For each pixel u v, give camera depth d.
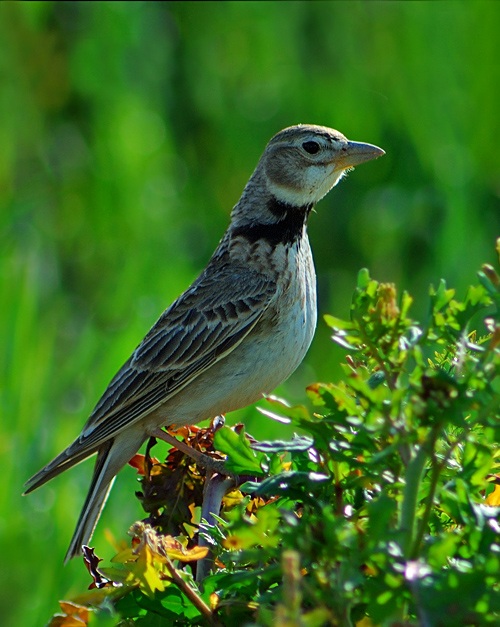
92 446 8.86
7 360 12.34
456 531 3.94
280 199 9.52
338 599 3.49
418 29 15.60
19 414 12.15
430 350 6.84
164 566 4.38
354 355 4.49
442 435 4.30
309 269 9.48
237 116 16.47
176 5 17.20
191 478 6.05
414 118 15.47
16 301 12.79
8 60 16.02
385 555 3.53
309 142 9.54
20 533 11.39
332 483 4.23
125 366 9.21
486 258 14.72
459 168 15.16
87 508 8.93
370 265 15.08
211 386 9.12
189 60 16.73
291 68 16.31
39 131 16.17
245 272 9.23
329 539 3.56
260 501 5.53
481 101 15.26
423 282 14.73
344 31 16.14
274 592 3.90
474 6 15.36
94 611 4.14
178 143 16.61
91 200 15.95
